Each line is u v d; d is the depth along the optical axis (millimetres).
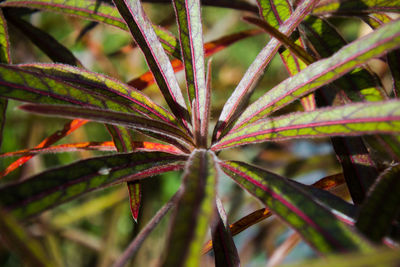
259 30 473
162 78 368
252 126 338
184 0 363
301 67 383
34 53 621
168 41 395
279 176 318
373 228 303
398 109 294
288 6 374
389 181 312
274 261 516
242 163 332
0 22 380
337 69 320
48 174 308
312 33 393
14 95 327
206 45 462
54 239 675
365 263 252
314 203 301
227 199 665
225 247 344
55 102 333
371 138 367
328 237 289
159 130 337
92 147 384
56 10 405
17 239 270
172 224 270
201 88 365
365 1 392
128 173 325
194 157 321
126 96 363
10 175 672
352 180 355
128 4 367
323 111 315
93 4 401
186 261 262
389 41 304
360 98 363
